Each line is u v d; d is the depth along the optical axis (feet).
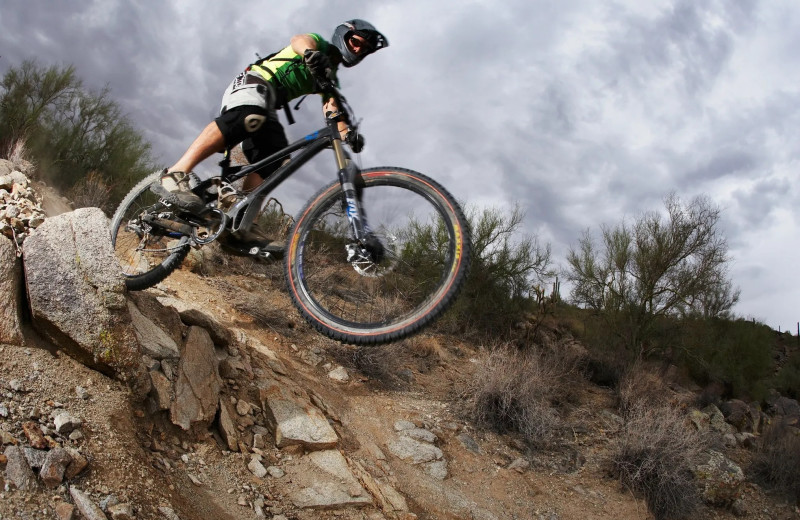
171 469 11.47
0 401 9.57
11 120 27.32
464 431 21.75
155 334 13.76
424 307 9.81
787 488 26.78
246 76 11.40
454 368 27.12
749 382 40.11
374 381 22.53
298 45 10.95
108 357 11.30
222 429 13.66
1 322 10.87
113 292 11.54
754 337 41.19
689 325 39.50
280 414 15.42
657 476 21.93
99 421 10.48
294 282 10.79
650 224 37.55
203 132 11.35
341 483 14.48
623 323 36.52
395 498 15.56
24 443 9.12
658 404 28.19
